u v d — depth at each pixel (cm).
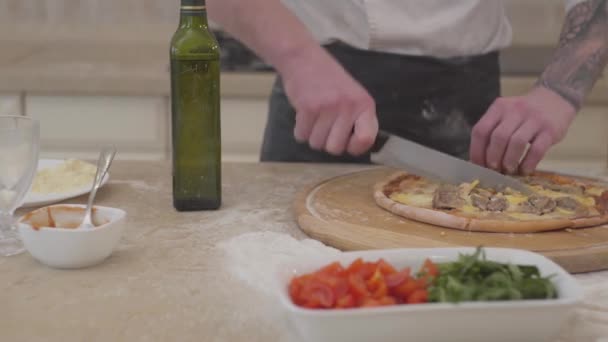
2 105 212
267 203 121
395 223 107
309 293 71
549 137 126
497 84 163
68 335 75
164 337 75
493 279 72
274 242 100
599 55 136
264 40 122
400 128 158
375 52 153
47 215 96
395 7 148
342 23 153
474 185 116
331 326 68
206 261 95
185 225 108
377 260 80
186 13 108
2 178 99
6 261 94
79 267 91
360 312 67
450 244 98
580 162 217
